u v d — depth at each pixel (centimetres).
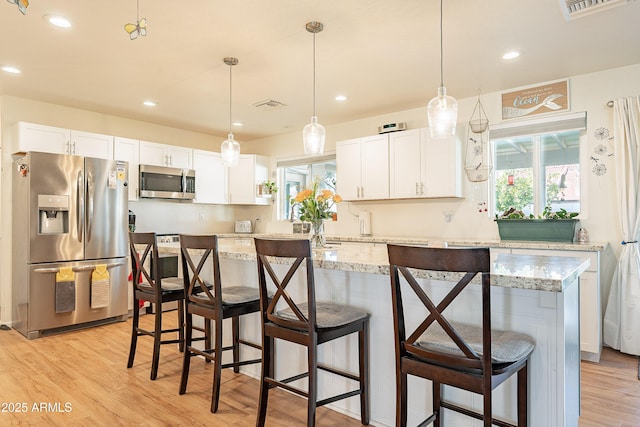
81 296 384
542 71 347
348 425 208
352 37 280
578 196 367
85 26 261
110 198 408
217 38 280
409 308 196
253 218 627
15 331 381
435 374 146
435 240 394
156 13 246
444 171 410
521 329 166
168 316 446
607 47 298
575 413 190
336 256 217
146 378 268
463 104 422
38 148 390
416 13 248
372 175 461
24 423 208
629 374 277
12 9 239
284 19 255
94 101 425
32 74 346
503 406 170
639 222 319
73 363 295
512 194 405
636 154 323
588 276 308
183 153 518
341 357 223
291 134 582
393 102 433
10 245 398
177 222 551
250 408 227
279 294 191
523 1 235
